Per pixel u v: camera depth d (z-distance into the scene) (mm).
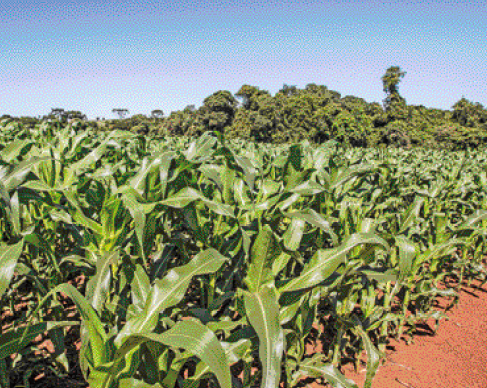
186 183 2410
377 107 84000
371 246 2156
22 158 3100
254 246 1708
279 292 1829
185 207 2248
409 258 1921
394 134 65438
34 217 3109
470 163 10914
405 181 6434
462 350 3352
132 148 5863
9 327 3064
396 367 3047
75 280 4156
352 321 2545
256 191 3143
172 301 1479
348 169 2914
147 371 1558
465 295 4691
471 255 5254
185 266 1587
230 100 78062
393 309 4043
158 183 2412
